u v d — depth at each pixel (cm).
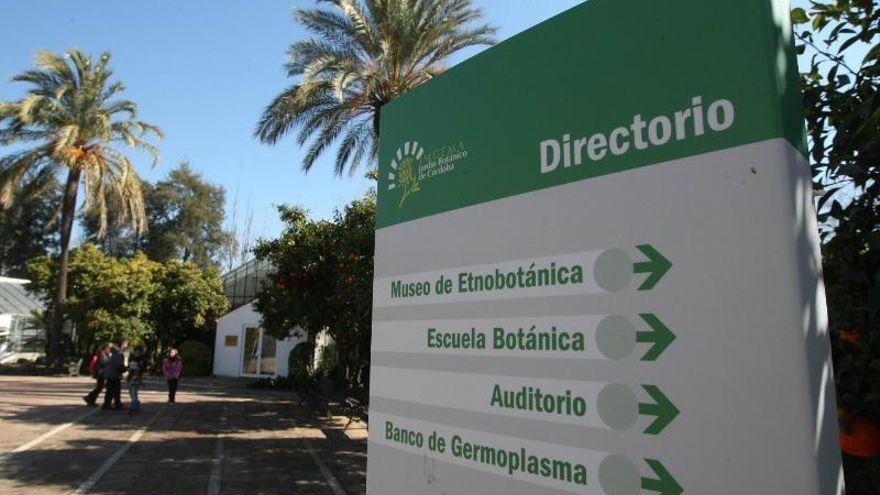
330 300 1251
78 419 1252
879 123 262
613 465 176
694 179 168
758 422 148
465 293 235
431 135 267
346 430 1189
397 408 262
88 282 2661
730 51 166
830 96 291
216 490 698
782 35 163
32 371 2508
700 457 158
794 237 149
